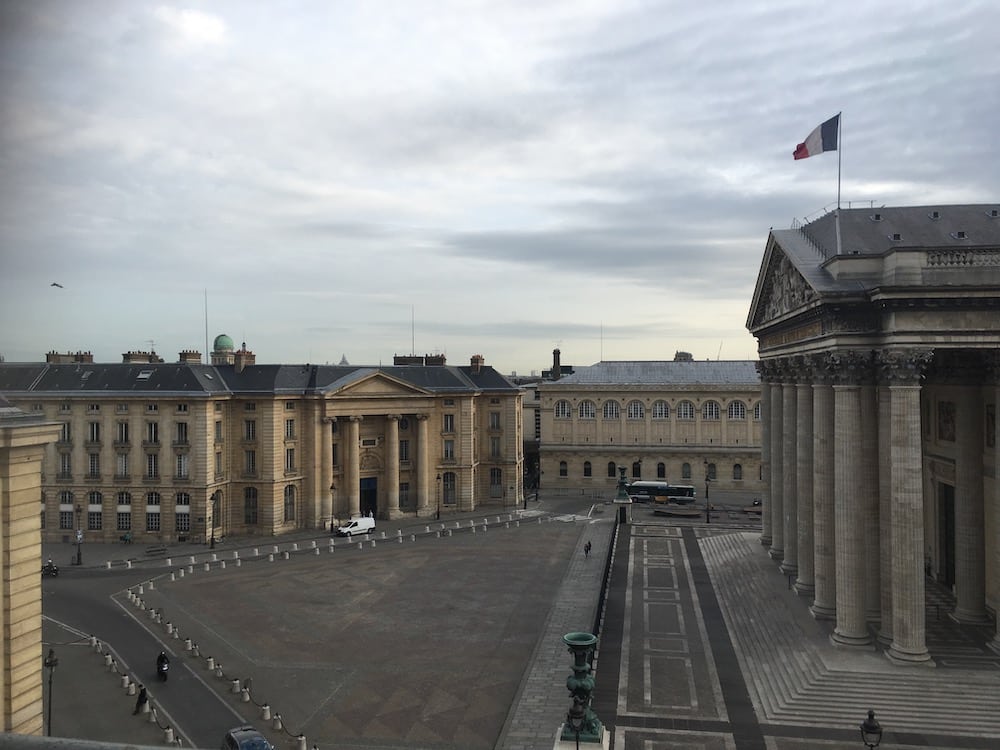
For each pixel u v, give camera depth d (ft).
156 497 247.29
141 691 113.19
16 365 264.72
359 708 115.03
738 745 98.53
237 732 96.12
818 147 140.15
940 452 156.46
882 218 149.89
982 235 140.77
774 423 183.32
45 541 249.14
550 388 363.76
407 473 296.92
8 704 75.77
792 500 166.61
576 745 83.41
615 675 124.47
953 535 153.69
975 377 134.31
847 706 105.70
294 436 268.62
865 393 126.82
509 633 149.38
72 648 143.02
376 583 189.57
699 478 350.84
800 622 133.49
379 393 281.54
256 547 236.84
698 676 123.44
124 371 257.96
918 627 113.09
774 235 156.87
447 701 117.29
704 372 364.17
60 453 250.57
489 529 265.54
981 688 106.63
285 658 136.87
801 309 137.49
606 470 359.05
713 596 172.76
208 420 247.09
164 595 180.55
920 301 113.39
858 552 120.78
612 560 211.00
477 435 318.86
